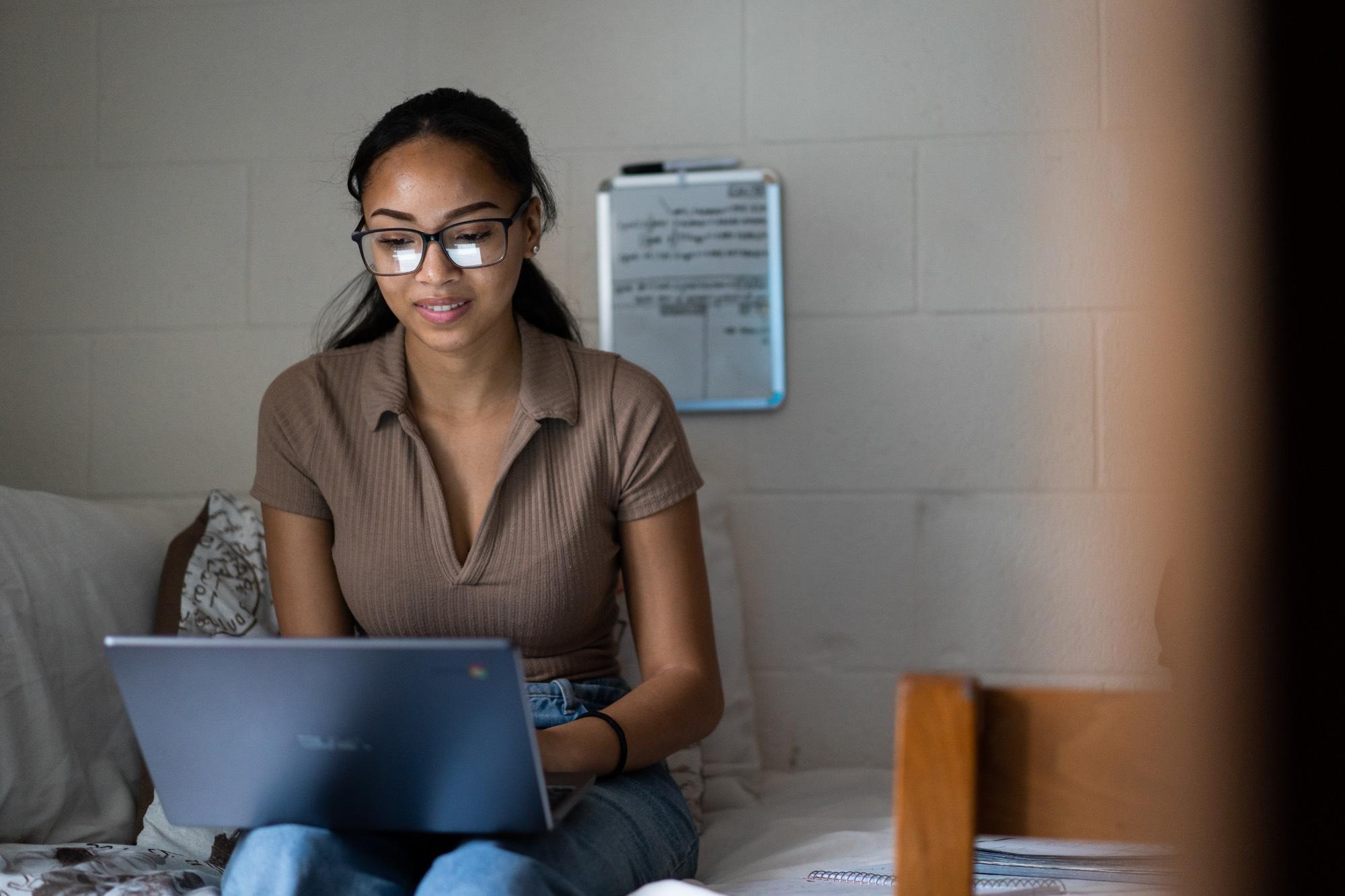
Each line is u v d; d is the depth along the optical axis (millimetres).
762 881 1313
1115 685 2068
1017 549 2100
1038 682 2086
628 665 1868
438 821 1027
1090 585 2080
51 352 2225
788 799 1922
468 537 1461
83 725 1576
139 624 1719
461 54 2193
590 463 1460
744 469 2150
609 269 2154
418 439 1448
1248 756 257
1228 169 240
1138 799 671
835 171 2133
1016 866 1200
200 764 1016
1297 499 240
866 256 2129
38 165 2232
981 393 2107
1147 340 261
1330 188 234
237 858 1034
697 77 2158
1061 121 2096
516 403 1497
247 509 1845
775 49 2146
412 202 1375
